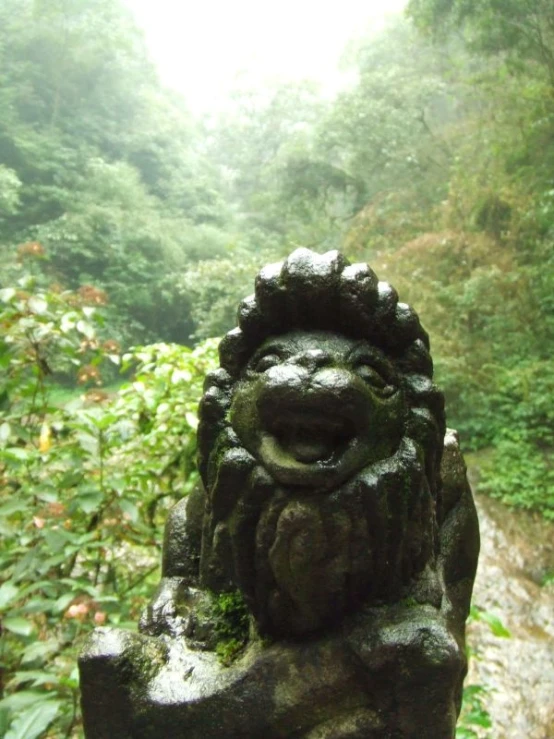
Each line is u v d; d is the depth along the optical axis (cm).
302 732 87
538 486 494
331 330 91
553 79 652
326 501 81
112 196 1039
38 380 210
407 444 87
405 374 93
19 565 172
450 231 735
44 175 994
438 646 83
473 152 825
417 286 681
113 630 92
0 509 174
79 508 191
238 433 88
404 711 84
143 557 231
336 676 87
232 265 914
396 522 84
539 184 689
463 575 118
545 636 339
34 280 216
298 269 89
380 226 930
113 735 88
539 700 287
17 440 211
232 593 104
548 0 604
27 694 136
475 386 604
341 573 83
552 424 555
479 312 648
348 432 83
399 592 91
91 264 944
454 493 119
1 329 202
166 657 95
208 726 88
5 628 171
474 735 176
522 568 412
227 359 94
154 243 998
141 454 216
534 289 635
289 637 91
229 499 87
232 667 92
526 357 609
